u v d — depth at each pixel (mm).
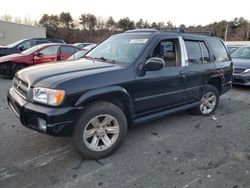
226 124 5164
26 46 12000
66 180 3098
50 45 10125
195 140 4332
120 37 4777
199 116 5598
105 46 4785
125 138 4141
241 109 6297
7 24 36312
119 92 3639
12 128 4598
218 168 3434
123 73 3738
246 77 8305
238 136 4551
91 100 3439
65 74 3455
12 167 3344
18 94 3682
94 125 3531
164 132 4648
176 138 4395
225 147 4082
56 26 64812
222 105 6645
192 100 5156
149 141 4242
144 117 4215
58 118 3145
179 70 4598
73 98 3232
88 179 3131
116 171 3320
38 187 2955
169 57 4516
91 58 4531
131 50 4215
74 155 3697
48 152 3760
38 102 3262
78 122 3354
